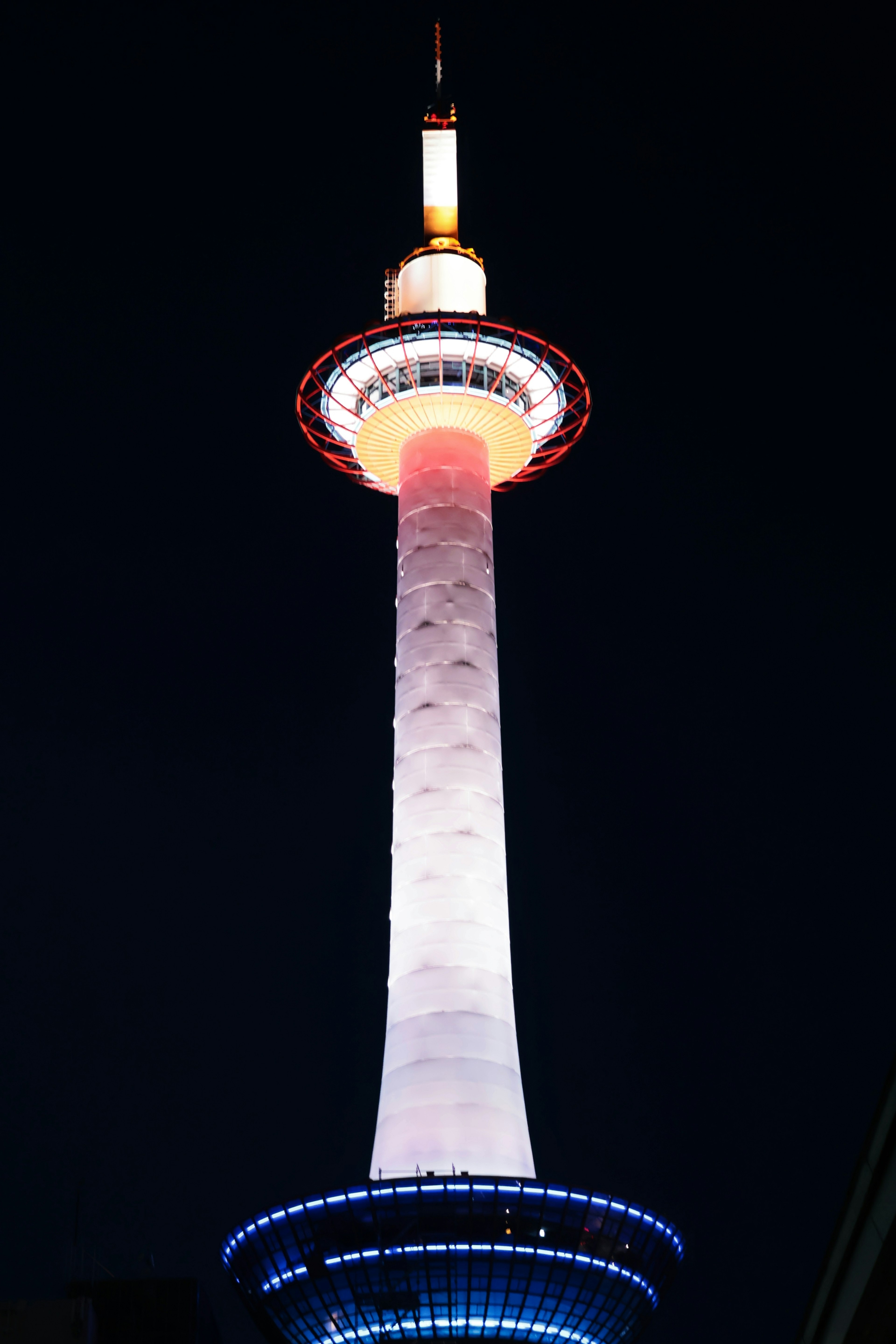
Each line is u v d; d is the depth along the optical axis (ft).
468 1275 276.41
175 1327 329.52
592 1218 278.87
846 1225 123.13
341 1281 279.90
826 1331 127.85
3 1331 247.29
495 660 351.87
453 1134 289.33
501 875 324.19
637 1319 292.81
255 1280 290.97
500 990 309.63
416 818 326.24
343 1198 278.26
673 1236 292.20
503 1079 299.17
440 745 333.42
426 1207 275.39
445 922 312.91
